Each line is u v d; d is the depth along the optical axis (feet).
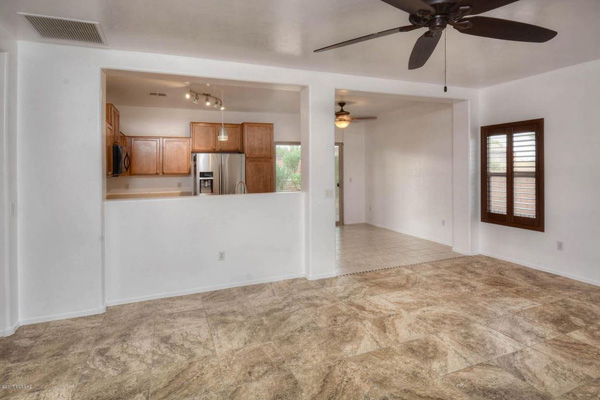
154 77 11.34
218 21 8.55
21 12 7.86
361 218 26.86
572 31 9.41
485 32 6.81
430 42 7.20
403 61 11.78
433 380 6.96
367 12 8.16
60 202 9.89
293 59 11.50
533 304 10.74
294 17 8.41
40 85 9.63
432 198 20.27
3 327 8.93
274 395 6.56
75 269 10.09
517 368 7.34
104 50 10.25
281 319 9.89
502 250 15.84
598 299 11.06
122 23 8.54
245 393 6.63
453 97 15.69
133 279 11.23
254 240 12.93
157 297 11.55
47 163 9.74
